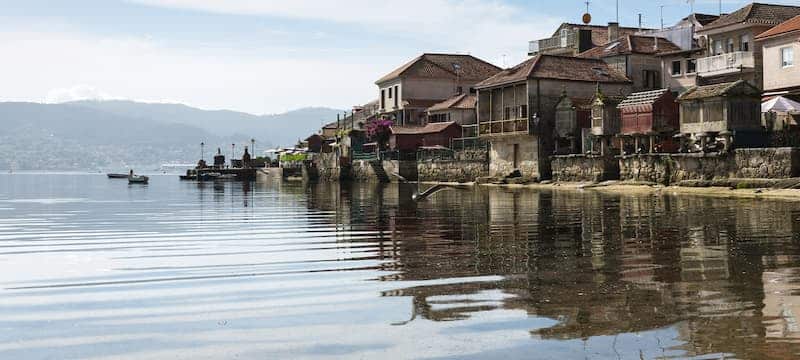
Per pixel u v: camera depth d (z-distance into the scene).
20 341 9.55
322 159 95.19
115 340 9.53
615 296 11.27
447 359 8.41
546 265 14.54
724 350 8.35
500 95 63.91
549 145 59.03
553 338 9.02
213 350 9.00
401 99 91.56
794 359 7.98
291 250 18.23
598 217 25.78
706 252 15.91
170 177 157.25
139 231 24.55
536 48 84.69
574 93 59.62
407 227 23.77
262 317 10.62
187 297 12.25
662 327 9.35
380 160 79.75
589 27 83.06
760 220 23.08
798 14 54.34
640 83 62.12
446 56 97.62
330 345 9.07
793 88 46.56
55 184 100.00
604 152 51.16
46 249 19.77
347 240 20.27
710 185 41.09
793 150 37.47
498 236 20.23
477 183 62.59
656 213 26.86
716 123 42.41
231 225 26.27
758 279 12.46
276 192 58.41
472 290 12.05
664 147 48.88
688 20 67.50
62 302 12.05
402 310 10.77
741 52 51.69
